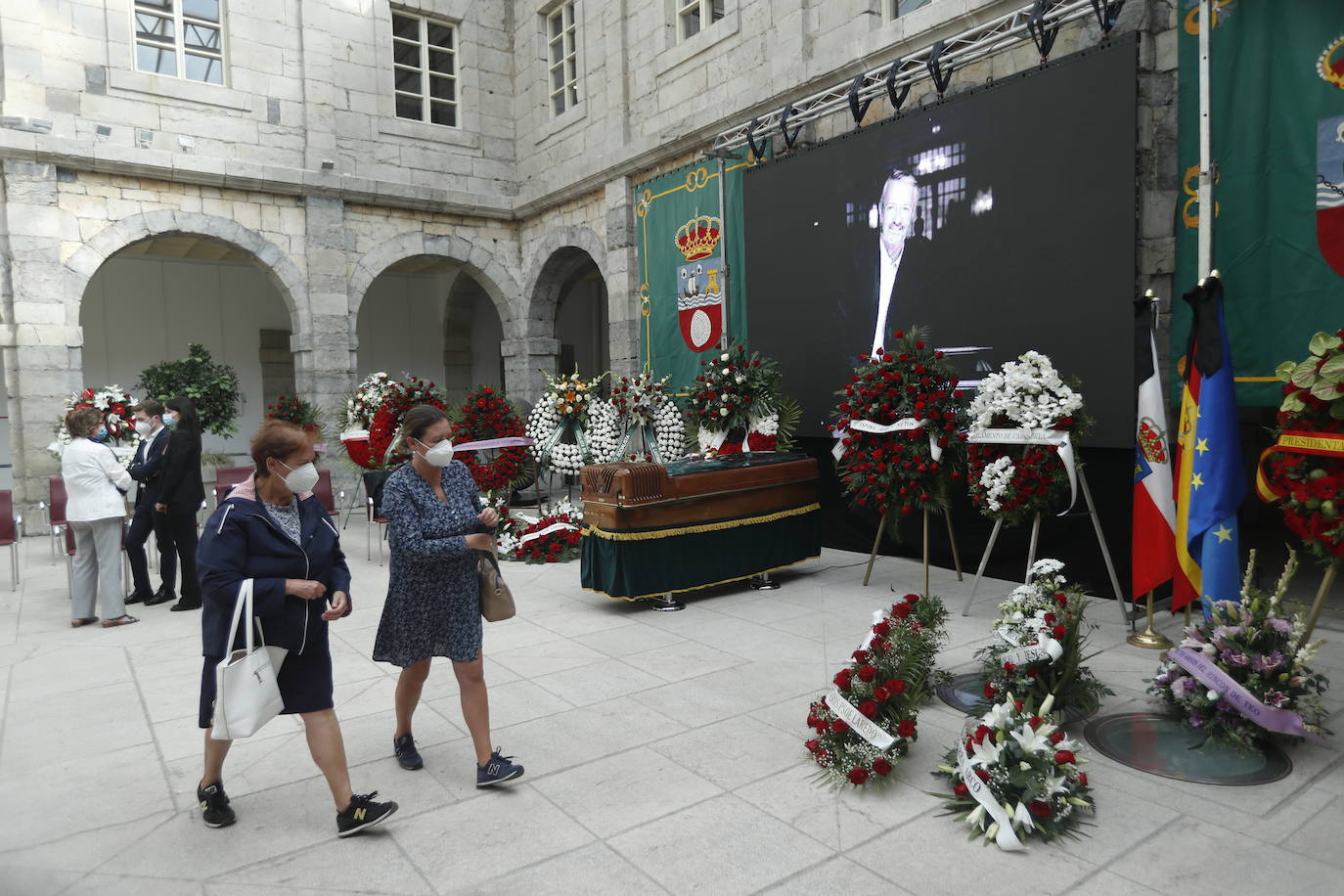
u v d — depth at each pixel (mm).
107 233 10461
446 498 3262
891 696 3371
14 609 6434
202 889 2600
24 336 9930
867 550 7863
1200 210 4816
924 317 6770
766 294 8242
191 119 11086
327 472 9477
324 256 11953
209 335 14688
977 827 2834
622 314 11211
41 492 10047
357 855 2777
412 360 16844
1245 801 2998
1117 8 5496
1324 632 4961
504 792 3188
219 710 2604
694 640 5109
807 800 3080
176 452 6148
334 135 12039
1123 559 5793
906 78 7180
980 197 6285
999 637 3820
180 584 7020
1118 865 2621
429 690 4328
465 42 13305
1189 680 3566
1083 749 3201
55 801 3223
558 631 5379
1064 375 5855
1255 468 8016
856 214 7285
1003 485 5105
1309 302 5051
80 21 10344
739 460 6422
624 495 5621
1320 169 4977
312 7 11852
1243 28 5242
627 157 10781
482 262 13438
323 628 2895
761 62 9094
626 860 2703
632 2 11070
